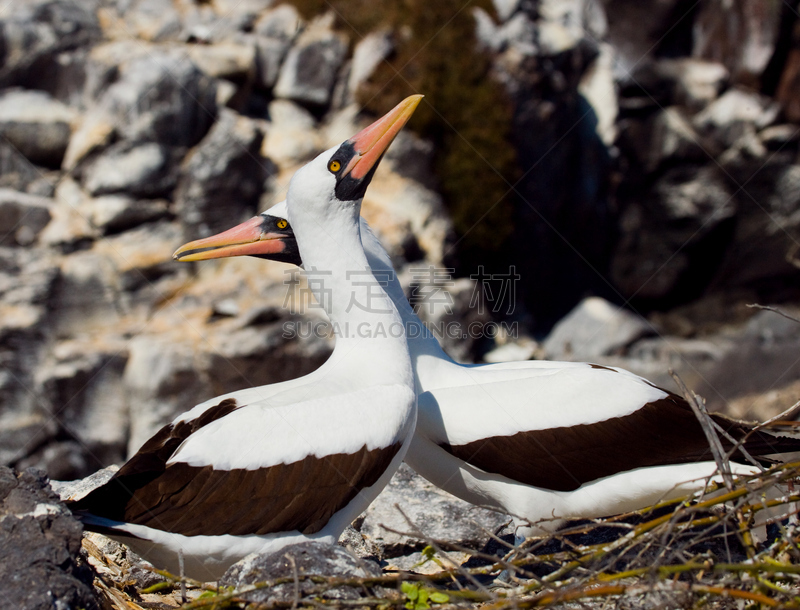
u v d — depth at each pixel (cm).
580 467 614
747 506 496
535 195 2422
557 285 2566
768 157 2642
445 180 2245
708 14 2769
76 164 1919
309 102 2245
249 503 512
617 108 2673
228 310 1778
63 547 446
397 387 575
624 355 2331
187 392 1691
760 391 2091
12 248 1812
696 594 439
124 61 1991
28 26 1992
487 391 637
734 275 2662
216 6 2298
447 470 646
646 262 2688
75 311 1781
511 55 2372
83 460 1664
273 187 2056
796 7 2669
